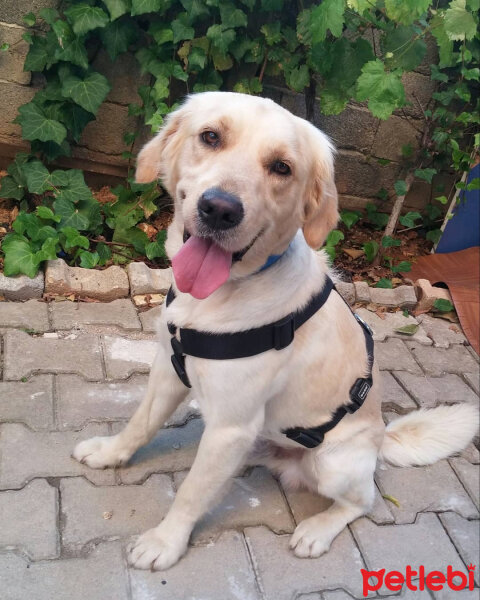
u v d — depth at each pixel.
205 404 0.87
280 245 0.83
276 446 1.08
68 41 1.52
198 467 0.88
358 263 1.84
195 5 1.52
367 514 1.04
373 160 1.93
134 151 1.78
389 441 1.14
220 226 0.73
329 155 0.85
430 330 1.61
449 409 1.19
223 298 0.84
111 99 1.72
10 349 1.21
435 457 1.14
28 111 1.56
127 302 1.44
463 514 1.08
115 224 1.64
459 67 1.79
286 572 0.91
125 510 0.96
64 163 1.79
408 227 1.93
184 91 1.75
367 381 0.96
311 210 0.85
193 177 0.78
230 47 1.62
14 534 0.88
